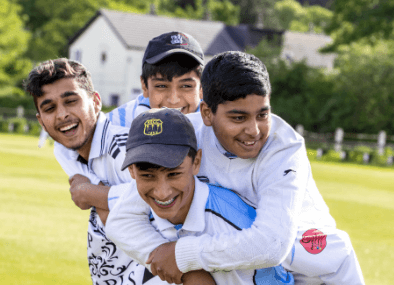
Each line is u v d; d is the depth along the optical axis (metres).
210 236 2.02
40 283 4.02
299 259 2.27
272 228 2.00
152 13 42.69
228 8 62.12
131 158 1.95
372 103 26.56
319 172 15.39
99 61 39.69
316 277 2.38
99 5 49.91
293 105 28.08
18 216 6.59
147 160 1.91
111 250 2.49
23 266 4.47
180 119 2.02
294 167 2.12
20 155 14.43
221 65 2.04
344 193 11.09
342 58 30.72
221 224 2.09
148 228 2.17
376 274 4.94
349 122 26.94
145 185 2.00
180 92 3.05
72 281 4.14
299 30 76.50
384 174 16.12
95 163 2.66
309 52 45.44
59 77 2.53
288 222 2.01
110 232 2.21
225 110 2.05
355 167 18.59
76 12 48.94
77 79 2.58
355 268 2.32
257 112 2.02
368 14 25.94
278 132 2.19
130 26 38.75
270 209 2.05
